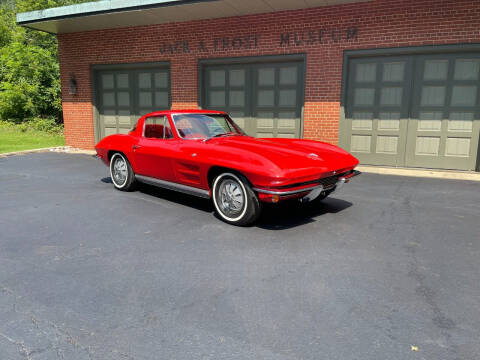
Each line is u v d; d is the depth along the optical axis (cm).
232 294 283
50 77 2067
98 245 388
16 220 475
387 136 891
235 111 1044
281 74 974
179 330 237
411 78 847
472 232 428
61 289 292
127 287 295
